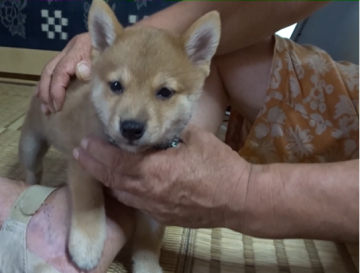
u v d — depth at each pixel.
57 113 0.42
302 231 0.30
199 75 0.37
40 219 0.33
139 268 0.38
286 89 0.45
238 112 0.55
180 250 0.43
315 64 0.45
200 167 0.30
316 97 0.44
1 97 0.85
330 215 0.29
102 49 0.37
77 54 0.41
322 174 0.30
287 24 0.44
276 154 0.47
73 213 0.34
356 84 0.44
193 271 0.40
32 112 0.49
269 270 0.41
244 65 0.47
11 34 0.98
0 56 1.00
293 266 0.42
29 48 0.99
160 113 0.33
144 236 0.39
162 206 0.32
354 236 0.30
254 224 0.31
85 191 0.34
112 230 0.35
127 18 0.96
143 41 0.35
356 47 0.55
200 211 0.32
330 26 0.66
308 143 0.44
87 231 0.33
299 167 0.32
